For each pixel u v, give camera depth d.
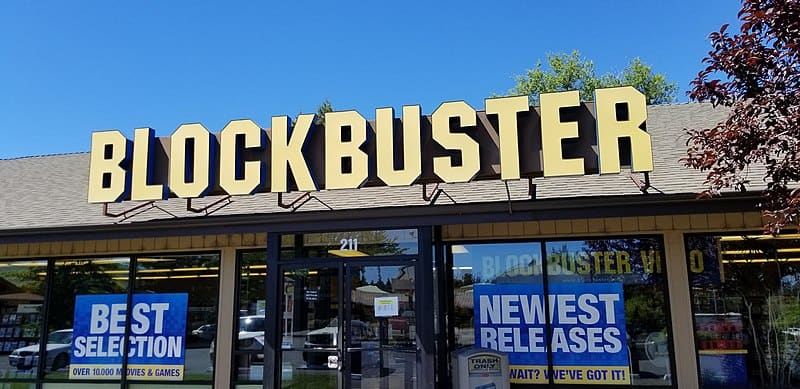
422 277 7.68
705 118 10.16
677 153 9.09
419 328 7.54
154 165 8.52
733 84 4.89
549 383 7.98
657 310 7.86
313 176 7.88
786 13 4.45
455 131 7.66
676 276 7.84
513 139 7.36
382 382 7.60
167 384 9.22
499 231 8.45
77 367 9.59
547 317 8.15
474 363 7.53
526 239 8.40
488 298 8.37
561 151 7.22
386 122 7.79
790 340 7.43
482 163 7.59
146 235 8.16
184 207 9.86
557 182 8.86
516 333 8.20
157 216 9.48
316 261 8.05
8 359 9.84
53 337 9.78
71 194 11.36
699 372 7.57
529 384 8.03
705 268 7.84
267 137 8.28
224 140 8.18
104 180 8.33
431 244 7.78
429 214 7.28
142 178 8.23
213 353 9.14
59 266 10.03
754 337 7.54
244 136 8.20
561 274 8.22
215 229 7.95
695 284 7.83
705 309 7.73
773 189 4.78
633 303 7.96
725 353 7.57
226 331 9.09
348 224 7.54
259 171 7.97
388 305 7.76
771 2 4.61
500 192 8.77
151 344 9.40
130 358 9.43
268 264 8.12
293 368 7.91
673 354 7.66
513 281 8.34
